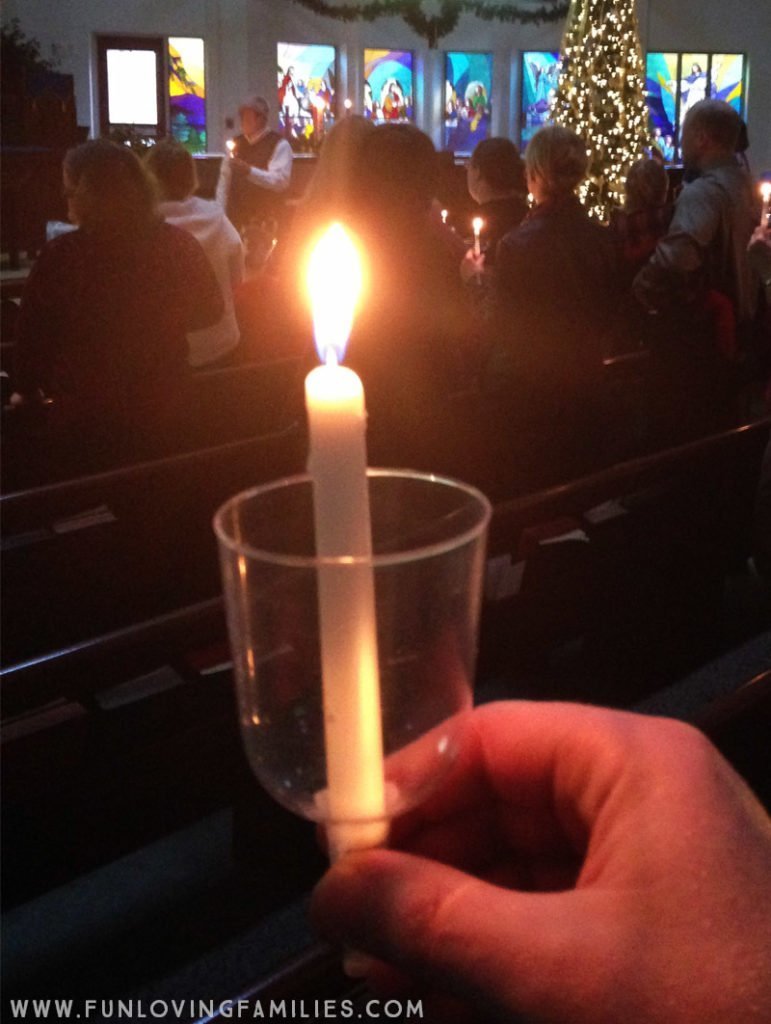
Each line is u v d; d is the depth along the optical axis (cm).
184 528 282
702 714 173
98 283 324
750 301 434
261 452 291
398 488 54
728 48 1756
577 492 260
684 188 430
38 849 197
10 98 1121
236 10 1554
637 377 439
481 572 51
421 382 290
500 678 309
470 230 1149
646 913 54
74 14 1496
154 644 195
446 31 1650
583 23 1001
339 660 47
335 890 56
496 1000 54
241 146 959
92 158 316
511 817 74
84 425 334
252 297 490
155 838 209
